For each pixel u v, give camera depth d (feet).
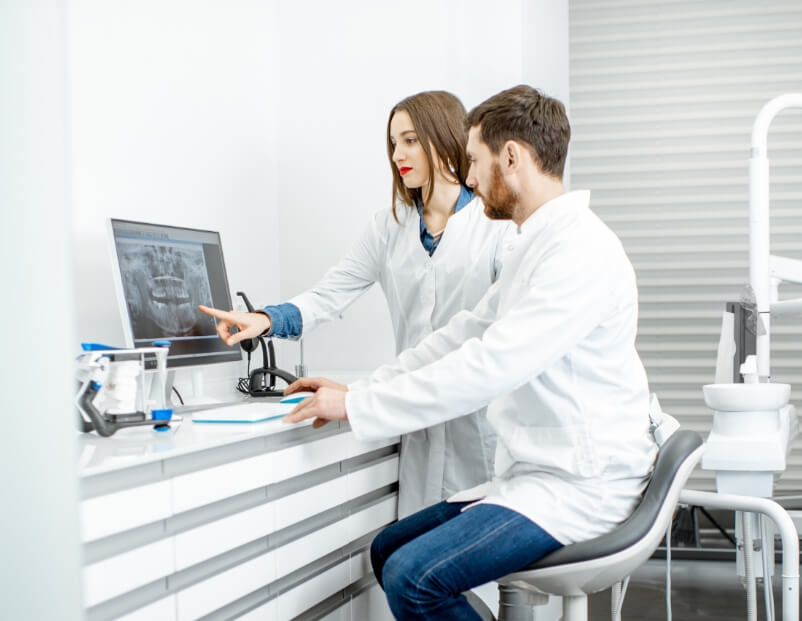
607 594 10.28
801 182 11.58
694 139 11.72
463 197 6.68
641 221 11.91
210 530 4.41
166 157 7.37
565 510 4.56
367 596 6.39
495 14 8.62
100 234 6.54
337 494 5.70
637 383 4.92
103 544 3.76
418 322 6.81
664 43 11.71
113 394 4.91
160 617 4.07
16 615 1.83
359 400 4.88
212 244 6.98
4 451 1.82
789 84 11.51
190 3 7.72
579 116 11.95
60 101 1.86
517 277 5.00
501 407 5.12
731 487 5.74
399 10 8.77
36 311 1.85
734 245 11.72
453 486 6.50
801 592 10.14
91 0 6.50
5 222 1.82
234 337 6.35
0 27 1.81
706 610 9.50
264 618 4.98
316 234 9.06
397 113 6.63
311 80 9.04
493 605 7.54
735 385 5.94
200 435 4.68
